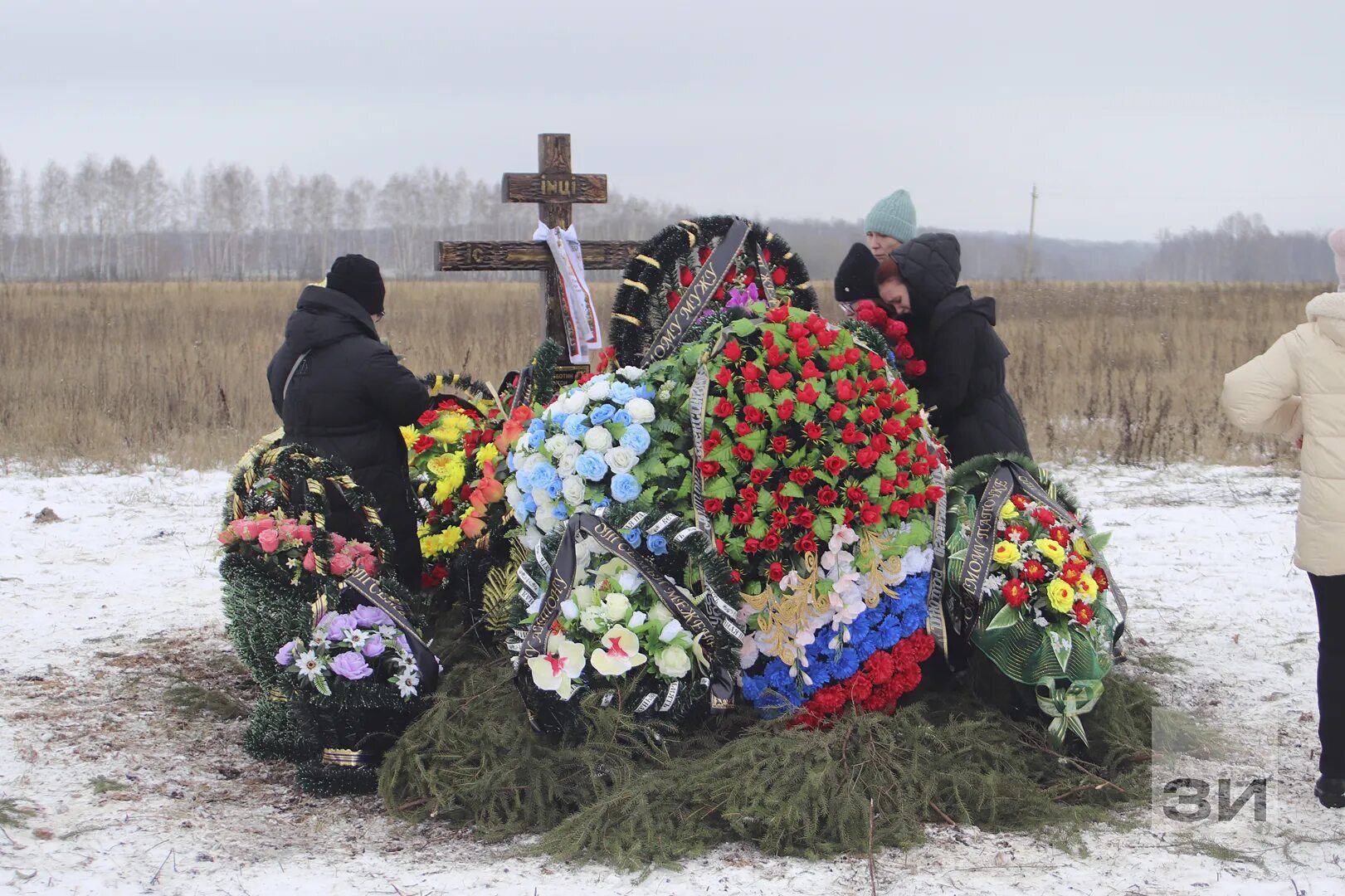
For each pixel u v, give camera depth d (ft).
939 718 16.29
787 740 14.78
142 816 14.65
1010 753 15.46
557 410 16.02
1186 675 20.06
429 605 19.11
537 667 14.75
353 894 12.69
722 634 14.85
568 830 13.98
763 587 15.51
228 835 14.20
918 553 15.87
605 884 13.01
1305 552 14.84
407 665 15.67
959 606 16.11
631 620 14.88
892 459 15.79
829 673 15.62
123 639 21.90
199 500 33.86
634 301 17.66
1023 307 93.30
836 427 15.51
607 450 15.48
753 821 14.06
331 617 15.62
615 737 14.76
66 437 40.45
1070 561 15.92
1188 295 102.47
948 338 17.89
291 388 17.94
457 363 52.54
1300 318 82.99
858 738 15.05
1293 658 20.98
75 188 267.59
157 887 12.78
